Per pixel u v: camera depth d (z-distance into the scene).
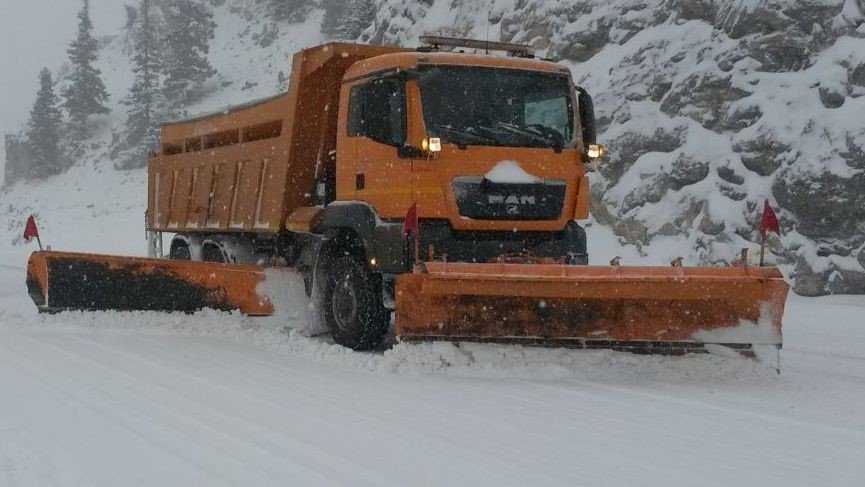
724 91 18.05
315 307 10.09
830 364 9.16
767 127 16.88
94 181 51.12
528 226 8.87
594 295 7.66
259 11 62.44
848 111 16.12
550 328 7.84
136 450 5.36
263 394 6.98
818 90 16.80
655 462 5.25
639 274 7.68
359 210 9.12
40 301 10.65
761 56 17.91
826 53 17.33
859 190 15.45
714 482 4.89
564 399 6.93
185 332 10.29
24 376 7.60
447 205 8.57
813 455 5.49
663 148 18.59
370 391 7.15
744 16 18.38
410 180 8.59
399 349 8.06
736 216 16.56
